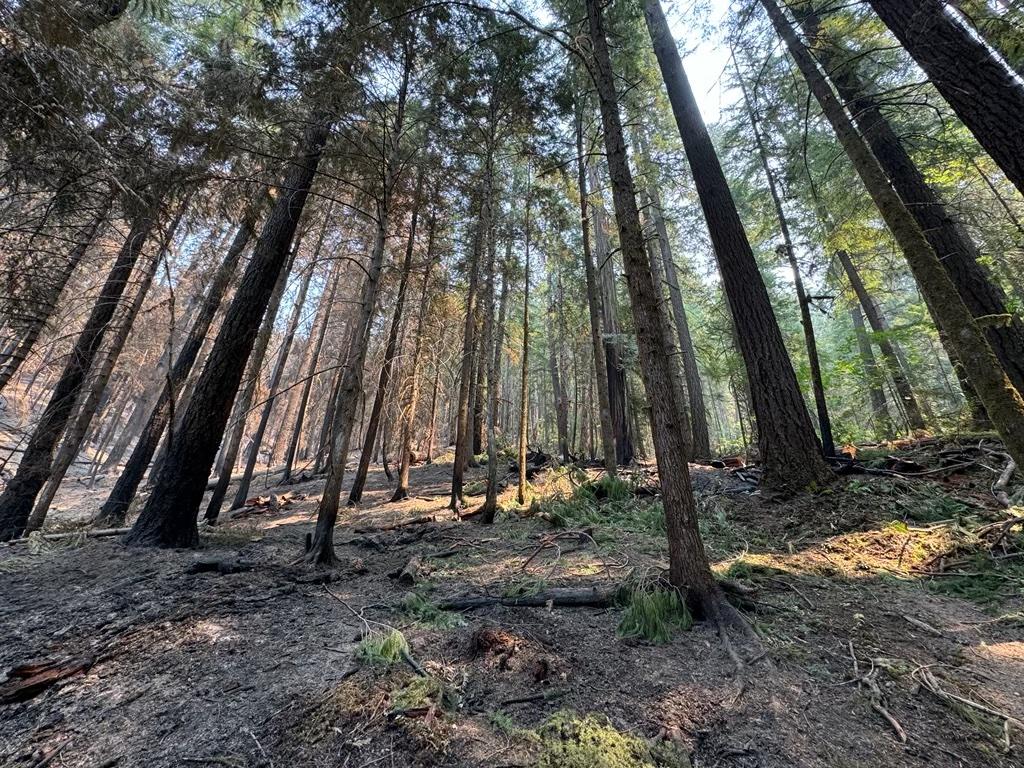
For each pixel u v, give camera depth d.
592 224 14.18
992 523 4.32
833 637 3.01
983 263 7.77
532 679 2.55
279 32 4.65
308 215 7.90
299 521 8.62
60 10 2.63
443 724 2.13
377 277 5.28
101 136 2.99
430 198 8.36
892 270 13.04
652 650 2.89
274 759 1.89
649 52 9.77
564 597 3.68
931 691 2.39
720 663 2.71
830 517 5.27
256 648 2.91
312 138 5.85
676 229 14.37
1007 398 2.87
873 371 13.41
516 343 20.11
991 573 3.73
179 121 3.83
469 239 10.05
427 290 10.83
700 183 7.36
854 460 6.54
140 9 6.74
